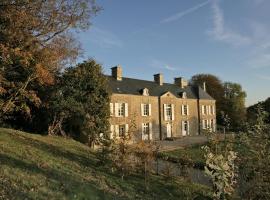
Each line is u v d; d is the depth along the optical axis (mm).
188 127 56688
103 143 17172
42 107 29812
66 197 10234
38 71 19906
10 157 14102
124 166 16156
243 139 9039
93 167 16734
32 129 31500
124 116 45625
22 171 12094
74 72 30391
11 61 18109
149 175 17250
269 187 8273
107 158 16688
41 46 19281
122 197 12414
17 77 22281
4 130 22828
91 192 11609
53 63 20812
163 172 18703
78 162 17078
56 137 28391
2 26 17875
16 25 17625
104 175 15383
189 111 57406
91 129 30797
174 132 53656
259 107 9547
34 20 17891
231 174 7535
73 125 32094
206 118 60688
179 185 16656
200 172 22094
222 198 7059
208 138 10414
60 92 29359
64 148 20969
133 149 16516
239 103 77312
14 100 23391
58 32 19531
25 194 9531
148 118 49500
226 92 79375
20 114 31000
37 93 27938
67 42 20141
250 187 8375
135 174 17328
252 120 9828
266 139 8867
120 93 45531
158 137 50906
